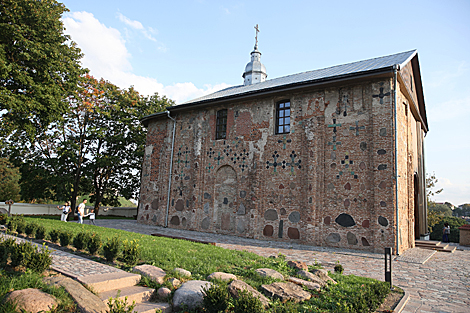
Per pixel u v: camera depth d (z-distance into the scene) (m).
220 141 17.94
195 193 18.09
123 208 34.09
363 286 6.34
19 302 3.77
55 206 27.70
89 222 20.59
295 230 14.23
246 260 7.76
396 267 9.60
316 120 14.55
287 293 5.39
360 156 13.31
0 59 13.46
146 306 4.66
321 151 14.21
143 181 22.00
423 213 19.58
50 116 16.58
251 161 16.39
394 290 6.70
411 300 6.29
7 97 13.85
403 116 15.16
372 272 8.67
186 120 20.00
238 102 17.62
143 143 27.95
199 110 19.30
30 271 5.08
